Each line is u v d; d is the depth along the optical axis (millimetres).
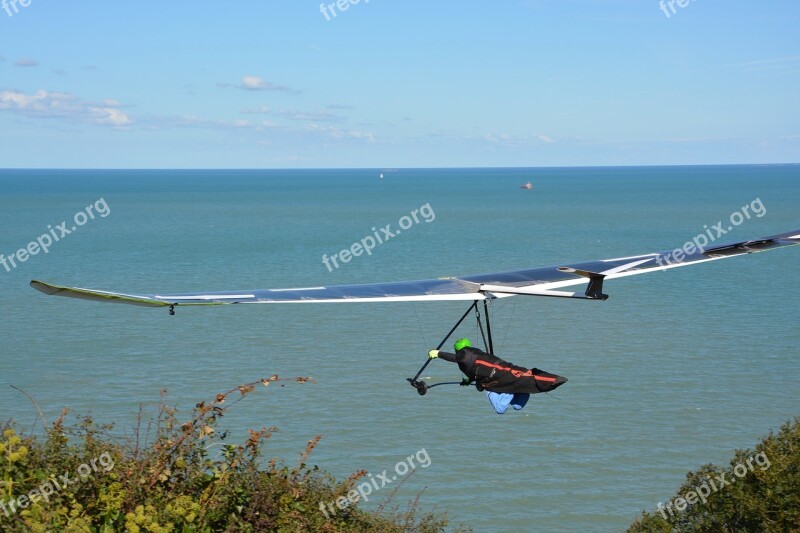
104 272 109250
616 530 30953
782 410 45375
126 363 55750
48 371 52844
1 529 10609
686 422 43188
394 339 65250
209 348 61562
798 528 20625
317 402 45719
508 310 79688
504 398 13594
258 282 98688
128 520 11133
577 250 135625
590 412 44906
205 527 11859
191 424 12938
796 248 142375
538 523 31344
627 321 73625
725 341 64125
